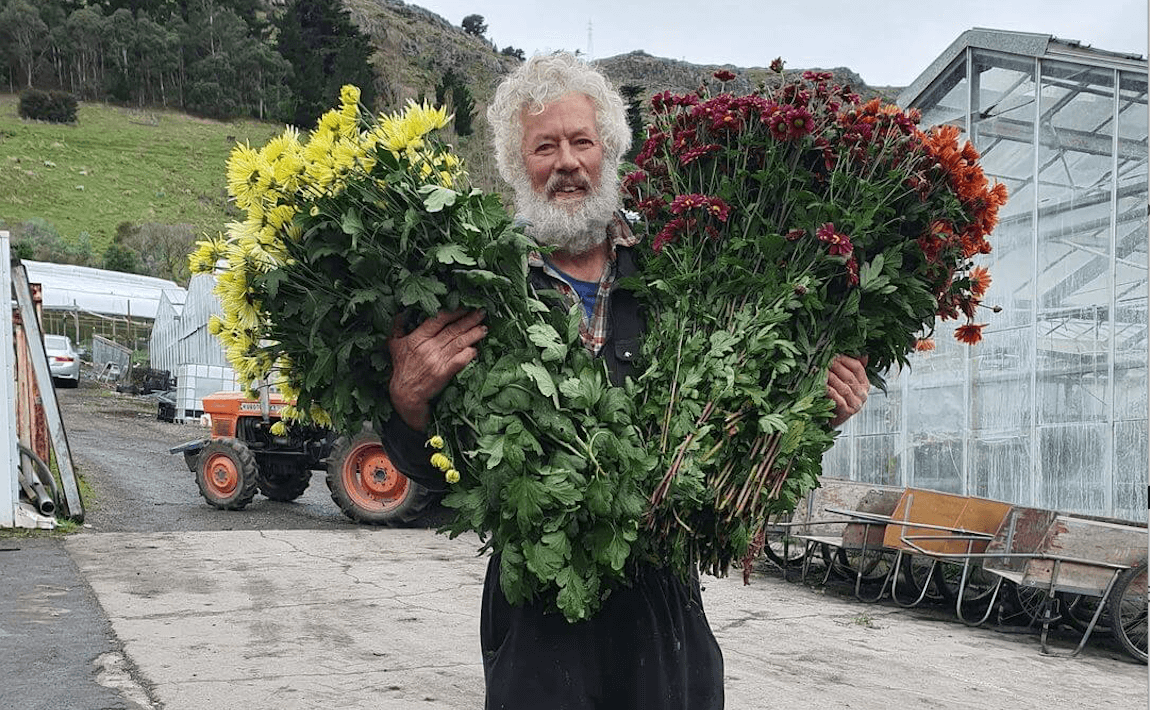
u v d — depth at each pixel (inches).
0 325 337.1
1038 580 250.7
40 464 362.9
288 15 3371.1
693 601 85.9
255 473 424.2
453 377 74.9
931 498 292.4
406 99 79.5
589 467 73.0
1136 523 294.0
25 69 3494.1
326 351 75.6
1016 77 385.7
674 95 91.7
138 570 276.7
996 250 387.9
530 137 84.4
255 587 259.0
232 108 3639.3
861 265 84.8
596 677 79.4
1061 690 207.0
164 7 3946.9
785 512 82.1
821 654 225.6
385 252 73.8
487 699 81.8
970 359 386.6
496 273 75.4
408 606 241.6
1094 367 349.7
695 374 78.4
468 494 73.8
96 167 2888.8
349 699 165.9
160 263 2297.0
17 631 204.2
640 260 86.6
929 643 249.0
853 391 84.4
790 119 84.0
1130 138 352.8
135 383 1109.1
